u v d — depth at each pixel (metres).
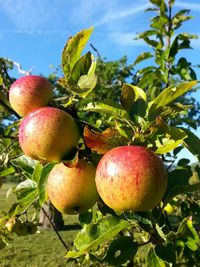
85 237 0.31
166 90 0.31
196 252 0.47
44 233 2.43
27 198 0.38
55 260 1.82
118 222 0.32
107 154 0.29
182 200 0.57
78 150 0.32
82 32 0.32
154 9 0.87
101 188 0.28
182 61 0.80
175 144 0.28
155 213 0.36
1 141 0.52
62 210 0.32
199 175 0.39
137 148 0.28
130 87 0.33
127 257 0.34
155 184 0.27
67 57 0.32
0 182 0.53
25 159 0.39
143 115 0.32
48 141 0.30
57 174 0.31
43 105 0.36
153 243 0.34
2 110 0.45
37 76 0.37
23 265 1.76
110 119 0.36
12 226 0.59
